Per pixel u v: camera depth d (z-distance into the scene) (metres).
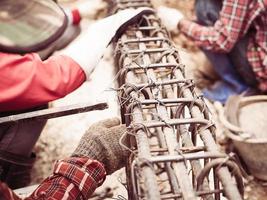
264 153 1.59
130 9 1.49
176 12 1.98
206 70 2.12
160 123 0.95
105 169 1.11
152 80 1.08
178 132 1.04
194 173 0.94
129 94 1.07
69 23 1.61
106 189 1.55
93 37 1.30
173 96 1.10
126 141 1.10
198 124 0.98
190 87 1.08
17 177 1.48
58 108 1.18
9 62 1.12
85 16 2.23
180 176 0.84
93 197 1.52
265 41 1.79
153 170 0.84
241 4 1.68
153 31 1.41
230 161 0.85
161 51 1.24
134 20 1.41
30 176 1.61
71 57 1.23
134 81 1.13
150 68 1.16
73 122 1.84
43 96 1.16
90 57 1.24
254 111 1.80
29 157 1.47
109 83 1.95
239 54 1.89
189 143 0.99
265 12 1.70
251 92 1.98
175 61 1.19
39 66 1.16
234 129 1.61
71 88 1.21
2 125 1.18
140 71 1.19
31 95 1.14
